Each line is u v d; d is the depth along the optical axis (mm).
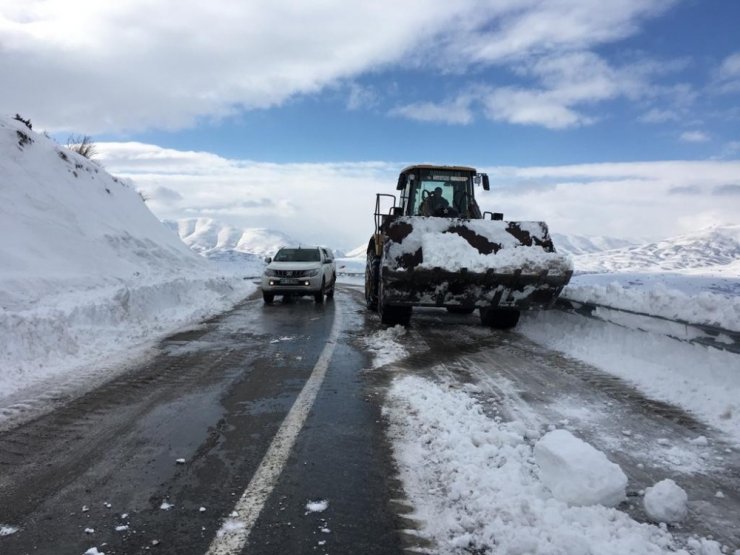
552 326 8438
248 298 16219
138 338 8320
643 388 5309
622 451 3709
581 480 2836
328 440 3867
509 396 5012
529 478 3139
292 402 4840
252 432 4055
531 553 2414
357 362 6574
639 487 3158
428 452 3609
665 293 5984
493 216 9922
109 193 18594
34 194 13680
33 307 8219
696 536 2625
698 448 3771
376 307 11938
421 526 2689
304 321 10523
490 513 2760
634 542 2465
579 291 7801
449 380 5613
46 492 3057
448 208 9898
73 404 4793
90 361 6582
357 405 4730
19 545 2510
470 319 10516
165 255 17422
